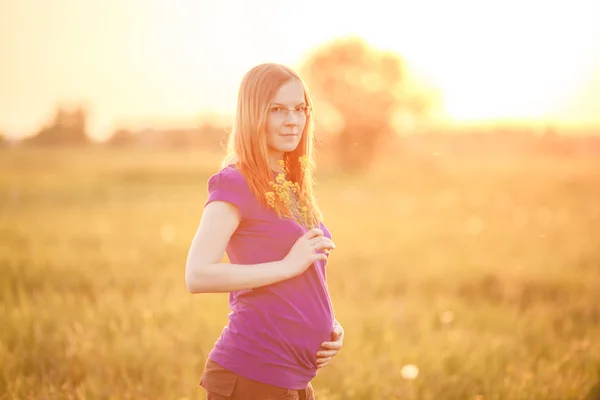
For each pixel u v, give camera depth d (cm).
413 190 2517
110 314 545
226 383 226
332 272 862
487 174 3381
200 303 609
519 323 595
